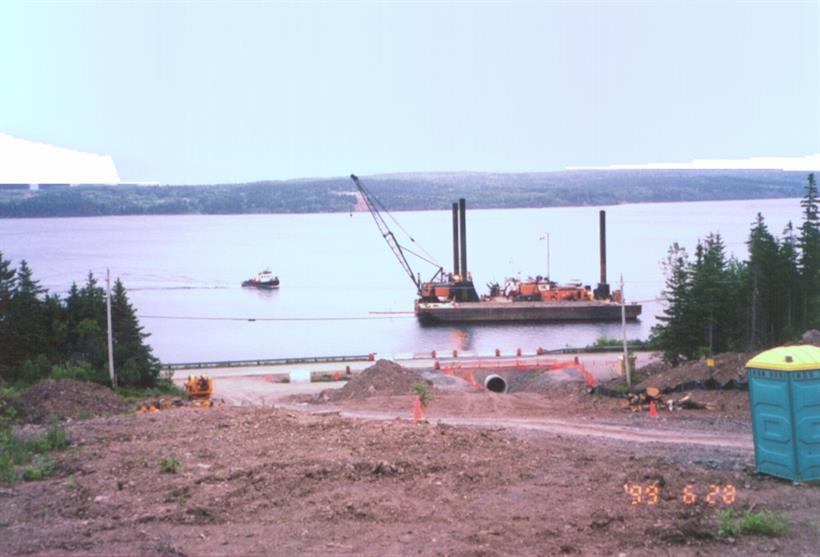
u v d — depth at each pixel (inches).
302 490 478.9
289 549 382.0
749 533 412.5
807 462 516.7
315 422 714.8
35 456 583.8
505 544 389.7
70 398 1123.9
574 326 4643.2
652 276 7603.4
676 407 1183.6
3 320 2071.9
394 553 375.9
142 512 438.3
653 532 404.5
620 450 666.8
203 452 578.6
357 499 458.9
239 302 6235.2
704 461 612.4
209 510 436.1
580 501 465.1
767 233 2947.8
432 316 4862.2
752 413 549.3
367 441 613.9
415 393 1512.1
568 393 1608.0
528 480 515.5
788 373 518.9
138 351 2026.3
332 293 6860.2
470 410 1285.7
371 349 4084.6
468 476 515.8
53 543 388.2
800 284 2815.0
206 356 3937.0
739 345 2468.0
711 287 2352.4
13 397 1068.5
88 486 492.4
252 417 742.5
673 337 2317.9
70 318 2171.5
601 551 383.2
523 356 2694.4
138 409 1154.7
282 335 4618.6
